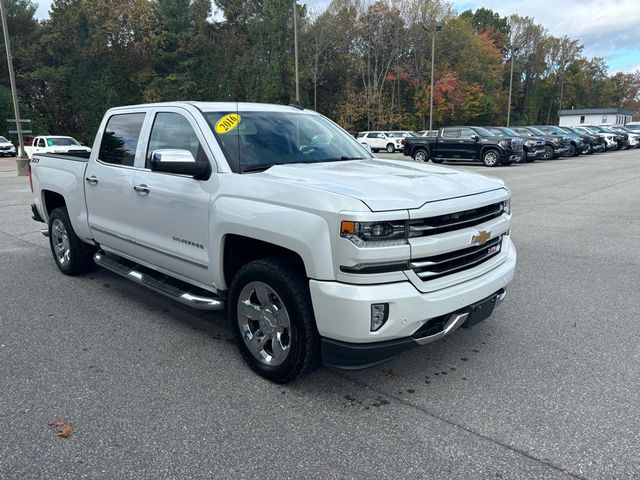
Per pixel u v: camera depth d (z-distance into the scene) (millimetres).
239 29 56062
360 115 55406
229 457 2779
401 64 59812
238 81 53188
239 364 3881
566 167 22109
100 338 4355
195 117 4094
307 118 4852
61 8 45969
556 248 7605
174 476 2627
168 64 51844
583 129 34906
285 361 3420
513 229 9023
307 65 53844
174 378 3656
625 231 8781
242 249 3832
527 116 91000
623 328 4570
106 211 5039
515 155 22938
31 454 2795
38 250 7512
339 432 3010
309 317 3262
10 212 11000
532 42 88688
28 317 4824
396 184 3367
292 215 3184
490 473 2646
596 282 5930
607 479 2600
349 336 3018
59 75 44500
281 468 2691
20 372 3738
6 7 48750
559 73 95500
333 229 2990
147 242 4504
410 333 3117
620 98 116750
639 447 2852
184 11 51188
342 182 3361
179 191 4035
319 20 53938
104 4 46219
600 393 3443
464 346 4207
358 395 3436
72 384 3562
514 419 3141
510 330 4539
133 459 2758
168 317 4852
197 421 3117
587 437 2947
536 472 2654
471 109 66000
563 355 4031
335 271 3031
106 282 5941
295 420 3135
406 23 57688
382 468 2689
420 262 3137
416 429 3039
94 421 3109
